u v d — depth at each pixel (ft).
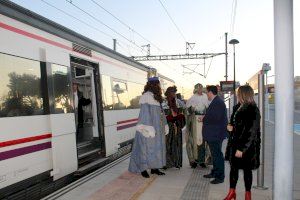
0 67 16.31
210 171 23.22
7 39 16.92
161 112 21.59
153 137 20.95
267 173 22.77
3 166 15.75
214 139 19.58
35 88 18.81
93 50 28.04
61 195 17.62
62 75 21.68
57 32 21.94
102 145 28.63
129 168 21.62
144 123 20.79
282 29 10.32
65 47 22.71
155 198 16.96
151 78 21.42
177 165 23.52
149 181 20.25
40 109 19.06
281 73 10.39
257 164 15.29
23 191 17.11
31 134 18.01
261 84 18.33
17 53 17.60
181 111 24.93
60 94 21.09
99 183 19.99
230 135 15.99
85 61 26.63
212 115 19.58
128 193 17.74
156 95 21.12
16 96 17.20
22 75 17.83
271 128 57.72
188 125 24.27
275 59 10.53
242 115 15.03
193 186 19.24
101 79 29.37
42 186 18.86
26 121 17.66
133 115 38.83
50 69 20.31
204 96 24.02
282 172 10.52
